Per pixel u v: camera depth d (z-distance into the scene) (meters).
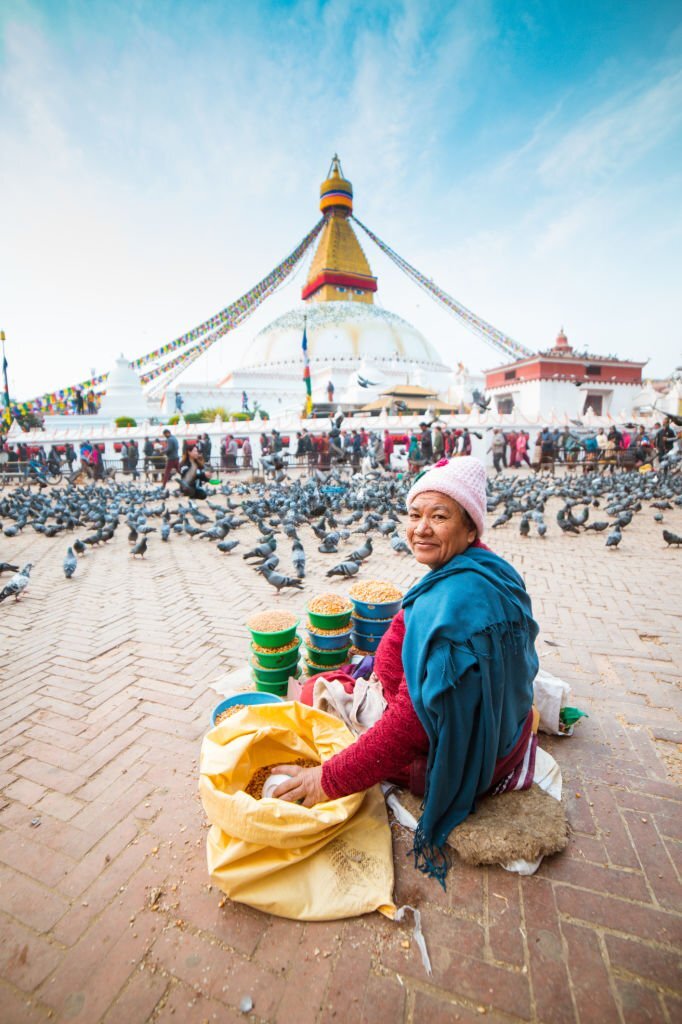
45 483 21.67
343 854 2.09
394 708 2.04
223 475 24.73
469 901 1.98
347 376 46.06
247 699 2.81
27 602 5.94
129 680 3.88
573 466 24.62
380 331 52.38
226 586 6.52
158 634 4.80
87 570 7.56
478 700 1.88
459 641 1.82
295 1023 1.59
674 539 8.01
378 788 2.46
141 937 1.88
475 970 1.73
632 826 2.34
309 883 1.98
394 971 1.74
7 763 2.90
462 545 2.11
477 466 2.07
